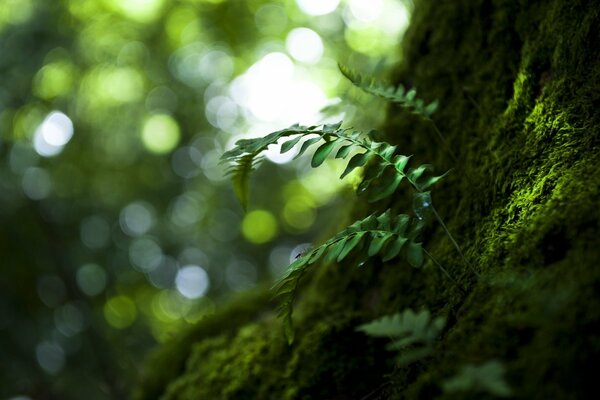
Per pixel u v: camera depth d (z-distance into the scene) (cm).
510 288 176
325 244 202
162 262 1212
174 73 1260
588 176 192
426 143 284
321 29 1105
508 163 227
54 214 1048
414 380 199
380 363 247
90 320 941
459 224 241
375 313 263
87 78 1093
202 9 1093
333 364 251
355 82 249
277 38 1134
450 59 289
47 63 995
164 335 377
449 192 259
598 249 161
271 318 314
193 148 1332
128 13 1055
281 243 1311
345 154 202
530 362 145
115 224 1130
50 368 916
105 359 913
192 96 1290
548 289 162
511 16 265
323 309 284
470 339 174
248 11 1105
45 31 972
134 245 1154
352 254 288
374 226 199
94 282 1081
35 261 1010
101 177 1159
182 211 1286
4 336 930
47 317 974
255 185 1266
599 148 201
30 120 1002
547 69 236
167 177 1264
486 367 136
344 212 326
